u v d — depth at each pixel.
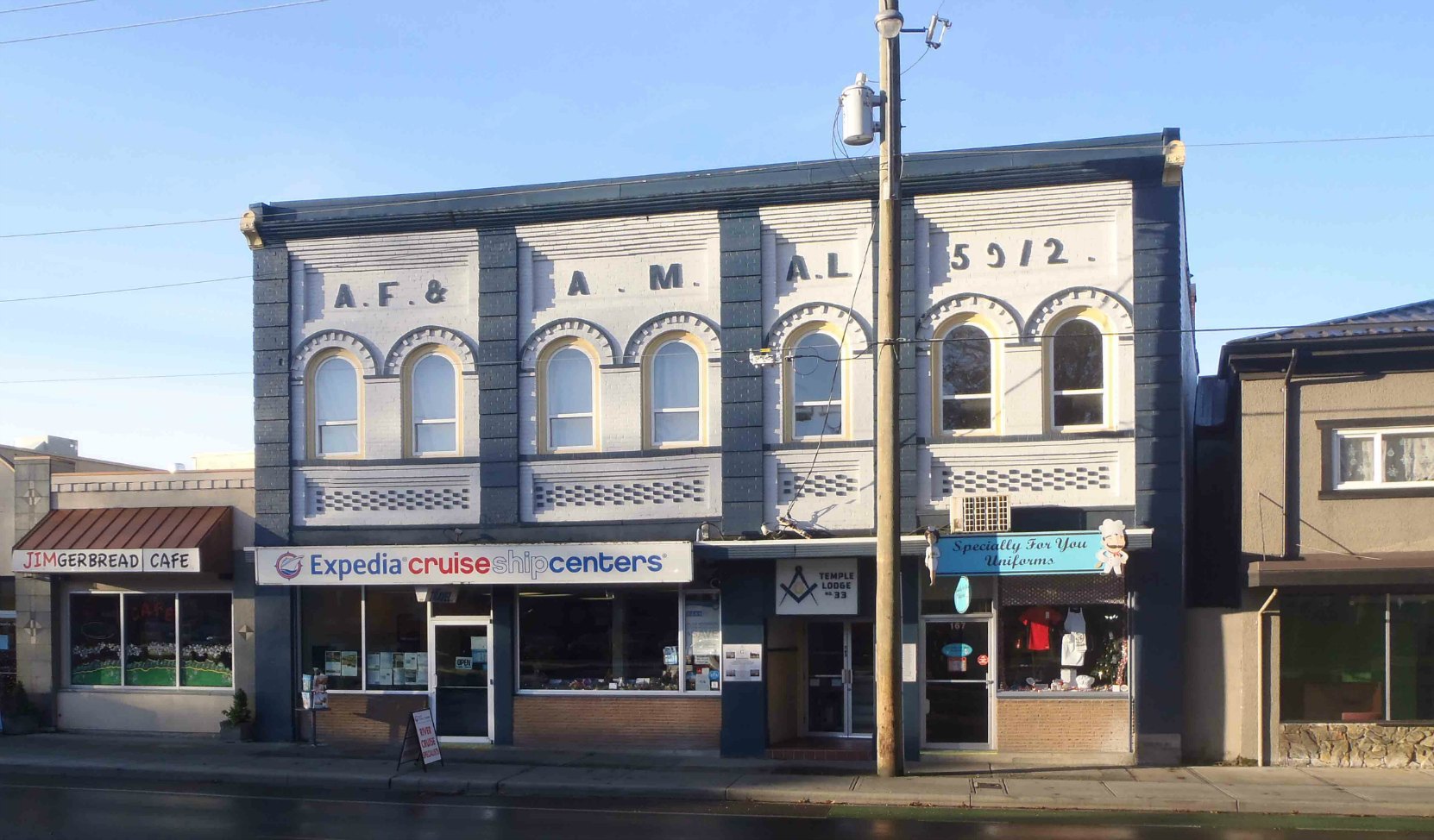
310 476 20.38
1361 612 17.41
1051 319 18.03
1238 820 13.99
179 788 16.86
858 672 19.38
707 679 19.02
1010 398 18.03
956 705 18.16
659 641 19.30
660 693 19.06
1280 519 17.59
